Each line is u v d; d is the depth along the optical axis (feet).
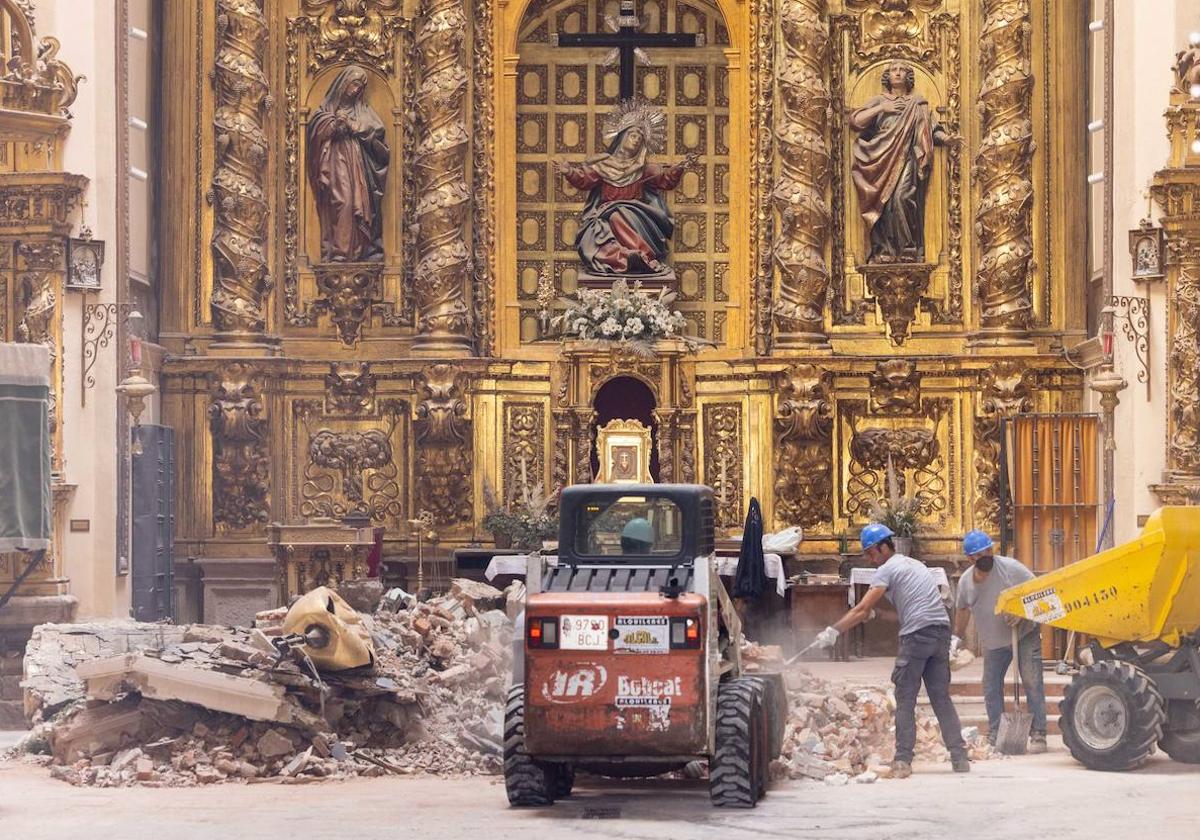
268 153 88.33
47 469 59.06
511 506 87.25
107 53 74.33
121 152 75.31
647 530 44.45
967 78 88.84
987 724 63.05
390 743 52.95
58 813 42.68
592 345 87.10
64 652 61.00
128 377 74.64
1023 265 86.53
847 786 47.42
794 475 86.53
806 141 87.25
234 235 86.99
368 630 57.36
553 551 59.93
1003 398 85.56
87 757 51.26
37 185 71.41
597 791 46.75
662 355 87.71
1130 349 73.10
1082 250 86.89
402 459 88.33
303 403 88.17
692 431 88.74
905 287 88.28
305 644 51.80
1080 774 50.24
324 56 89.40
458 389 86.99
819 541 86.22
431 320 87.61
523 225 91.25
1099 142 83.97
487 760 51.85
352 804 44.19
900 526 84.28
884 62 89.40
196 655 52.47
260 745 50.34
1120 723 51.06
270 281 88.33
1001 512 77.36
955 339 88.38
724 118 91.86
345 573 81.05
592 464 88.94
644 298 87.71
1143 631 53.11
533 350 89.51
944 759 54.24
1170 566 52.16
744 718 42.88
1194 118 70.08
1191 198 70.54
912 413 87.61
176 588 85.66
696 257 91.25
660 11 92.07
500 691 56.80
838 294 88.89
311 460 88.22
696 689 41.60
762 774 44.98
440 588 86.69
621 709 41.70
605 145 91.15
